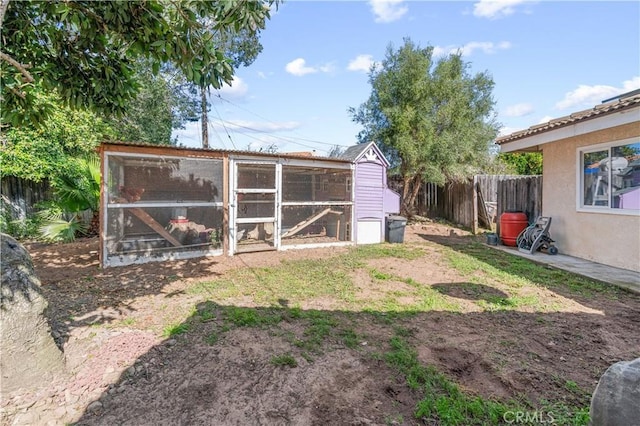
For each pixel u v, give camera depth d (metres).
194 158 6.59
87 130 9.38
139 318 3.60
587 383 2.52
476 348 3.04
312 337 3.23
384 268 6.09
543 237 7.33
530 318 3.76
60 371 2.50
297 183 7.94
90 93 3.89
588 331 3.43
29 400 2.24
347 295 4.50
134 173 6.13
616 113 5.06
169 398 2.31
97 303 4.05
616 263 6.00
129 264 6.03
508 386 2.48
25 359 2.32
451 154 10.91
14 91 3.81
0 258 2.27
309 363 2.76
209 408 2.22
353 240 8.55
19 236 8.62
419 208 14.13
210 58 3.25
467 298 4.44
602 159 6.30
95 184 7.85
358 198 8.61
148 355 2.83
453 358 2.87
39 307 2.40
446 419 2.12
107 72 3.76
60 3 3.12
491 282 5.20
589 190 6.62
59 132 8.69
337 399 2.32
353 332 3.34
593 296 4.54
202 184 6.72
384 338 3.23
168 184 6.40
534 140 7.00
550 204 7.55
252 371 2.64
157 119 13.71
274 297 4.38
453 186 12.87
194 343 3.06
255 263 6.38
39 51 3.70
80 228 8.62
